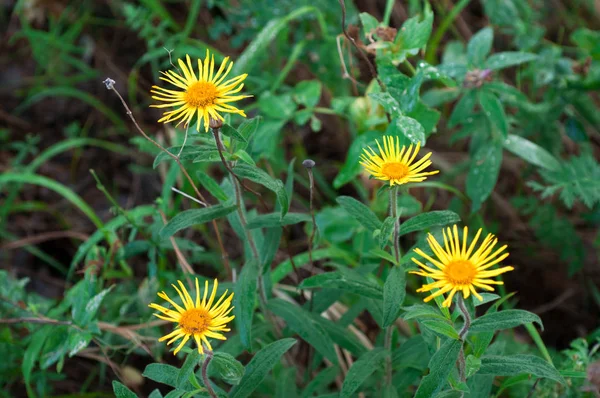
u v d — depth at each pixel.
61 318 0.85
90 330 0.77
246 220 0.75
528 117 0.96
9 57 1.24
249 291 0.71
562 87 0.95
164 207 0.88
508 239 1.02
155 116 1.16
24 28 1.20
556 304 0.97
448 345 0.62
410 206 0.88
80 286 0.84
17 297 0.83
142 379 0.86
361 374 0.70
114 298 0.85
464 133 0.89
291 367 0.76
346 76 0.84
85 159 1.12
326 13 1.03
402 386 0.73
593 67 0.98
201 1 1.16
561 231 0.93
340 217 0.89
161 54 1.04
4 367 0.83
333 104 0.90
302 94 0.92
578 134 0.96
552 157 0.88
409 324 0.85
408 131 0.74
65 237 1.04
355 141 0.84
